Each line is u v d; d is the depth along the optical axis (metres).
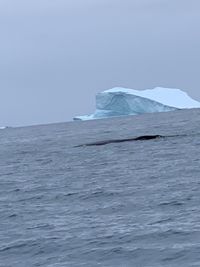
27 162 75.06
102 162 65.00
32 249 25.62
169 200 34.84
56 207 36.47
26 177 56.75
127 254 23.41
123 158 67.19
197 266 20.95
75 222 30.69
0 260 24.38
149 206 33.56
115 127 165.00
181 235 25.47
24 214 34.59
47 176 55.97
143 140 90.62
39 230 29.44
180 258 22.14
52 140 128.38
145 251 23.53
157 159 62.50
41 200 40.16
